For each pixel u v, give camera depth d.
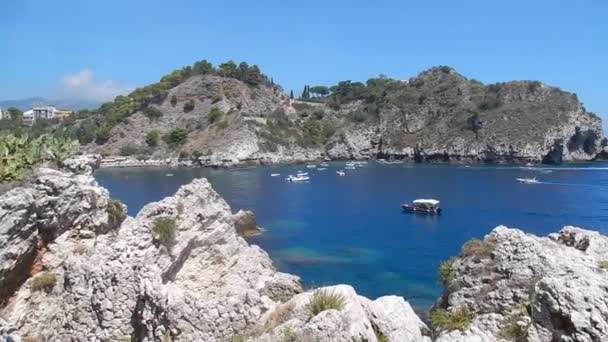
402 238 83.44
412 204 113.31
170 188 149.12
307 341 18.72
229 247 35.81
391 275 61.59
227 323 22.72
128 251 28.61
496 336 23.39
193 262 33.84
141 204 117.31
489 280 26.23
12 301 27.42
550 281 22.05
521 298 24.48
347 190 146.75
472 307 26.00
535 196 128.88
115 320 25.83
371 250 74.94
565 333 21.20
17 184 29.95
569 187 146.00
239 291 28.39
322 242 80.19
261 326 21.05
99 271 26.45
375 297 53.09
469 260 27.56
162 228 31.22
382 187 153.75
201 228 34.41
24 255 28.03
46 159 35.19
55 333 26.66
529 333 22.03
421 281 58.91
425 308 49.41
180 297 23.91
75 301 26.39
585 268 24.50
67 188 30.75
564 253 26.17
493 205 116.00
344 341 18.70
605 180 162.75
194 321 22.98
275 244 78.69
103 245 29.58
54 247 29.89
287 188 151.25
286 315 20.59
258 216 103.88
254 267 36.34
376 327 21.02
